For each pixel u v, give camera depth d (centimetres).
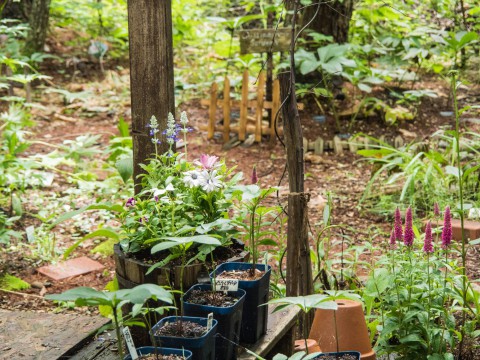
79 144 648
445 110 851
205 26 1067
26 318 369
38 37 919
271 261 498
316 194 644
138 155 374
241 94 838
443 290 361
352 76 785
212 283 285
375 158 643
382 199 604
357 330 337
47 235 539
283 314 331
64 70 967
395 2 891
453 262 388
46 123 813
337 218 591
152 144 371
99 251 530
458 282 408
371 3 855
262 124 781
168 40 368
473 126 795
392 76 889
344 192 646
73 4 1062
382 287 371
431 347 360
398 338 379
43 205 599
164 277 292
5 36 866
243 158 732
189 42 990
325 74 840
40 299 455
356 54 898
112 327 283
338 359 296
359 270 491
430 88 926
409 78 888
